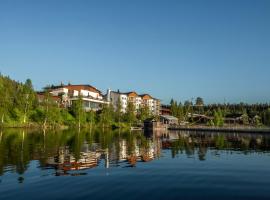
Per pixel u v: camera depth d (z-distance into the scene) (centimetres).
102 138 8075
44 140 6750
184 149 5350
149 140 7769
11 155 4091
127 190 2216
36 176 2692
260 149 5400
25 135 8331
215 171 3000
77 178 2620
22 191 2183
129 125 17838
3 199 1994
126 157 4088
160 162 3619
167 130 16138
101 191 2184
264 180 2575
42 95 17250
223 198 2016
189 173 2883
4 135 8006
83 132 11100
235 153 4700
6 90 13862
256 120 19538
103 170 3020
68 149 5003
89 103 19162
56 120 14138
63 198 2012
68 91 19550
